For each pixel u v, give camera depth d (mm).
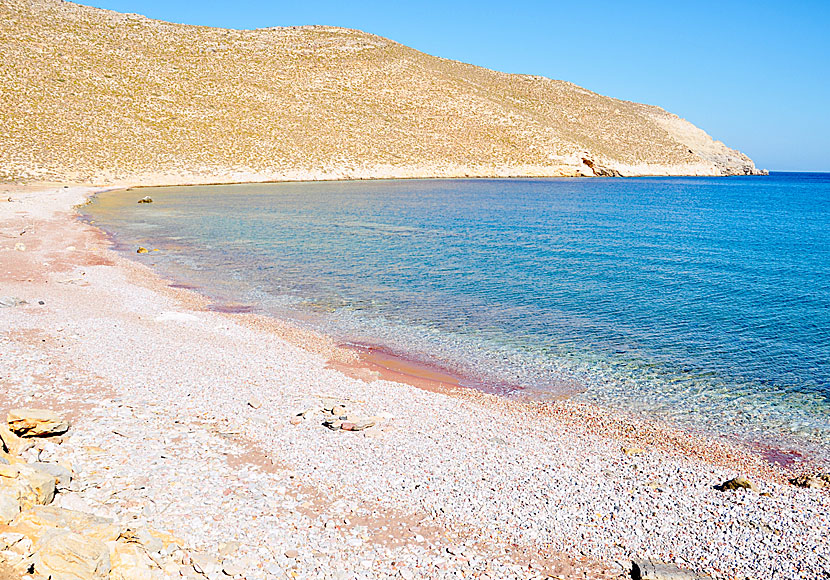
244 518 7605
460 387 13641
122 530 6777
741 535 7816
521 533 7723
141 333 15773
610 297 22203
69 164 70500
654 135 156250
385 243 34656
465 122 117000
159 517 7387
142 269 25609
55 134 75562
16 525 6180
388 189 77875
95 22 110562
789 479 9828
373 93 116125
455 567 6980
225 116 94875
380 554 7137
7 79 82250
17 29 96188
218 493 8148
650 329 18219
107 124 82188
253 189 73500
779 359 15656
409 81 123688
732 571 7078
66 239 32656
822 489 9328
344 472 9031
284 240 35188
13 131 72688
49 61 90938
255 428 10359
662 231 43062
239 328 17219
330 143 97312
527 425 11578
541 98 148875
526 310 20281
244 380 12836
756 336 17562
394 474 9062
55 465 8000
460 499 8453
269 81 109500
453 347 16438
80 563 5719
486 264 28516
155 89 95000
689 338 17375
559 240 37094
